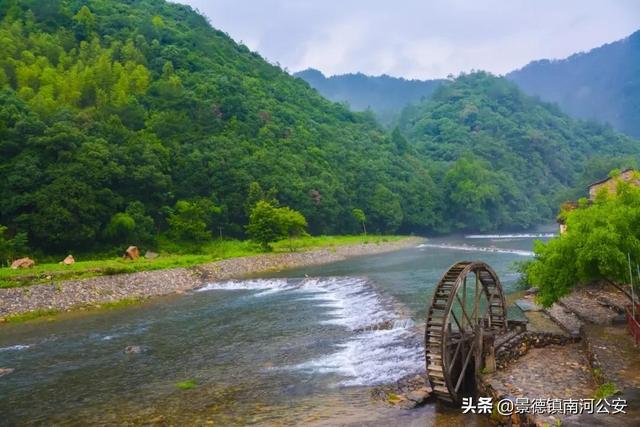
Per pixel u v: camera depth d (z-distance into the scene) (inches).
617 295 1106.1
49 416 667.4
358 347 919.0
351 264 2452.0
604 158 5757.9
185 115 3897.6
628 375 570.9
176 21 6141.7
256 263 2407.7
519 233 5108.3
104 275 1784.0
